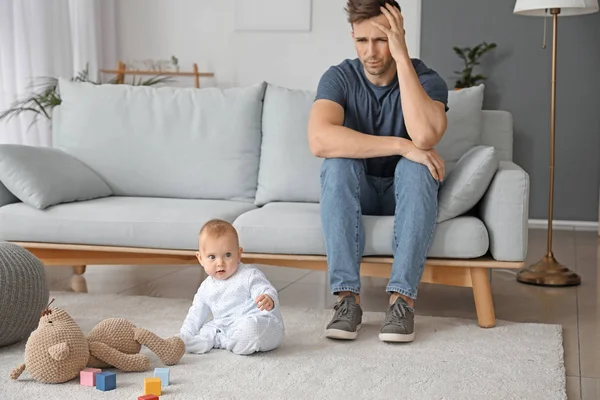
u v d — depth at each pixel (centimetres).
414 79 255
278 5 582
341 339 242
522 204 253
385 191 277
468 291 327
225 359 220
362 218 263
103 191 323
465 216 264
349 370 209
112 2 592
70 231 283
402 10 555
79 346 200
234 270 230
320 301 305
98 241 283
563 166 539
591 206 536
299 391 192
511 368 212
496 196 254
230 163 324
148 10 602
